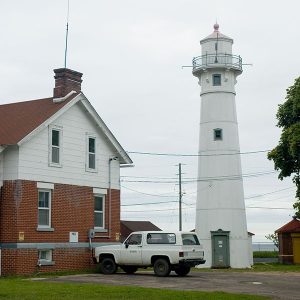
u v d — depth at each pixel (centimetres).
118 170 3434
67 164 3070
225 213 4981
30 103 3256
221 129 5091
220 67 5125
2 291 1916
